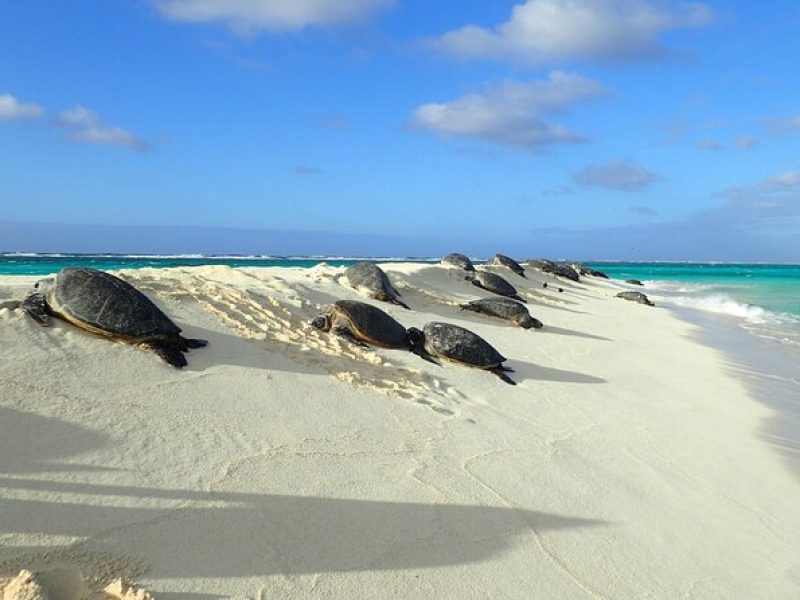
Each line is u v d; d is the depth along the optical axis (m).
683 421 9.15
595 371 11.90
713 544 5.54
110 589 3.64
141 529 4.31
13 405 5.41
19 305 7.20
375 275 14.91
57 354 6.51
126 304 7.30
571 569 4.77
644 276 62.16
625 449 7.65
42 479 4.64
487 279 21.28
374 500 5.29
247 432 6.12
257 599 3.82
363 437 6.59
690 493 6.57
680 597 4.65
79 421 5.50
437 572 4.42
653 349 15.28
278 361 8.24
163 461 5.26
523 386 10.04
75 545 4.02
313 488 5.30
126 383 6.44
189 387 6.75
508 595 4.32
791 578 5.13
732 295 35.66
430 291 18.08
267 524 4.65
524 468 6.54
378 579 4.23
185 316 8.73
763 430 9.09
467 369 10.37
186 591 3.78
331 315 10.48
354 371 8.70
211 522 4.55
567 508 5.76
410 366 9.76
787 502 6.63
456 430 7.35
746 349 16.45
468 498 5.61
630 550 5.20
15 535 4.00
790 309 27.69
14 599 3.35
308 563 4.27
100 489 4.68
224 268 13.02
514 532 5.16
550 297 24.20
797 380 12.88
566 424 8.32
